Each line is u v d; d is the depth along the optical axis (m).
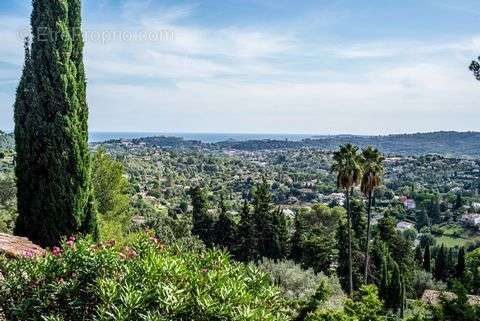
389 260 44.88
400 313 34.03
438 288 46.84
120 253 6.93
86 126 13.70
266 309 5.99
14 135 13.23
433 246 84.12
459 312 6.90
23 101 13.09
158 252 6.82
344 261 43.25
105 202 21.86
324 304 10.94
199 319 5.36
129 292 5.36
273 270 27.84
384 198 127.44
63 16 13.40
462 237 93.81
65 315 6.08
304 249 45.88
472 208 110.81
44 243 12.91
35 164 12.98
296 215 50.62
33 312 5.99
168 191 112.38
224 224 49.28
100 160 21.72
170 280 5.77
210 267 6.67
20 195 13.22
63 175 12.94
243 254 47.22
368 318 9.32
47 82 12.96
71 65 13.41
